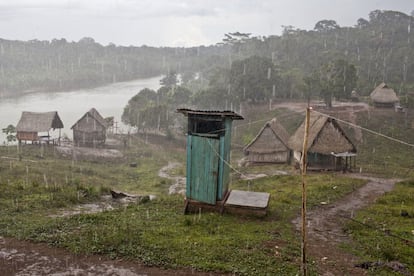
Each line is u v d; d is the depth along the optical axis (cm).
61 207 1730
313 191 2422
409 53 10338
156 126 6962
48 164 4144
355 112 6028
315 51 10812
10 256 1088
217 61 14175
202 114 1591
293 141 4144
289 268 1055
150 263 1052
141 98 7644
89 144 5828
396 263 1169
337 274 1056
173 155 5616
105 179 3825
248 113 6969
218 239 1250
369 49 11306
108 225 1362
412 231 1598
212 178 1609
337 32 13338
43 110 9412
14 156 4500
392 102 6275
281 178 3183
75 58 19275
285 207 1917
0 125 7438
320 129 3728
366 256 1239
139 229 1317
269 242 1277
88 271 1004
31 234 1242
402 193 2508
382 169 3838
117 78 17488
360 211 1980
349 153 3647
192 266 1035
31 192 1944
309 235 1454
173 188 3366
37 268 1016
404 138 5138
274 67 7731
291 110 6675
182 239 1230
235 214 1623
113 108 10100
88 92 13575
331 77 6331
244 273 1006
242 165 4491
